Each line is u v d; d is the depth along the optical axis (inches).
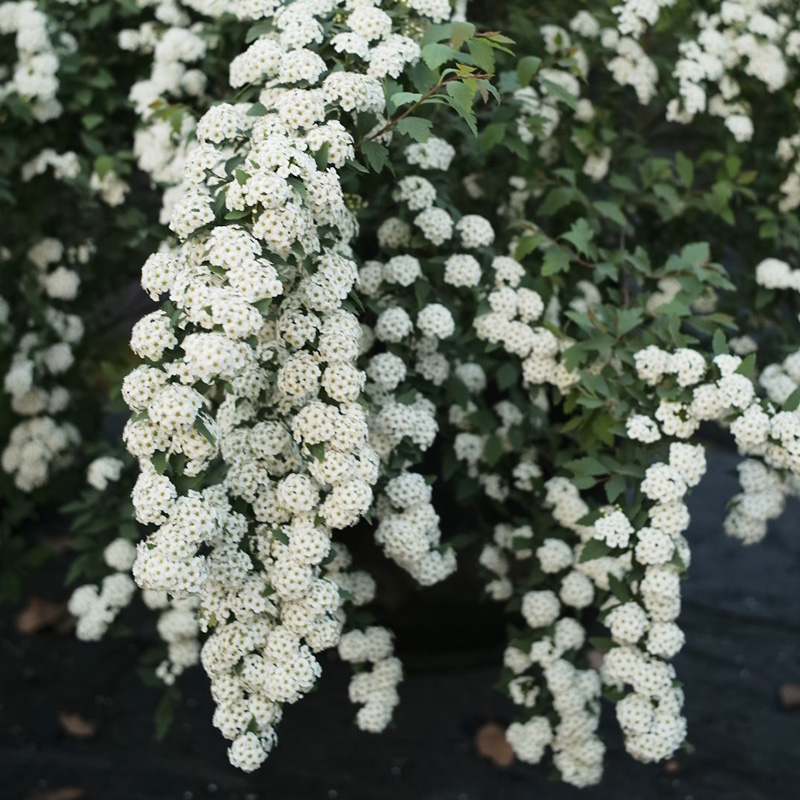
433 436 88.7
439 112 100.6
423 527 86.9
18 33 114.9
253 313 64.8
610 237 120.4
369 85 78.4
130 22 123.5
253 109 81.8
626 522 84.5
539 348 95.0
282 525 75.5
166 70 110.4
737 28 113.3
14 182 122.2
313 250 74.2
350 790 117.3
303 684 72.0
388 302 95.2
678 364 85.8
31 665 136.8
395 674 96.3
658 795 116.7
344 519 72.6
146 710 129.8
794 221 114.5
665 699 85.4
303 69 78.2
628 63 110.3
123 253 129.0
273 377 78.1
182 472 68.8
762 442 85.4
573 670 96.0
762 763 121.1
